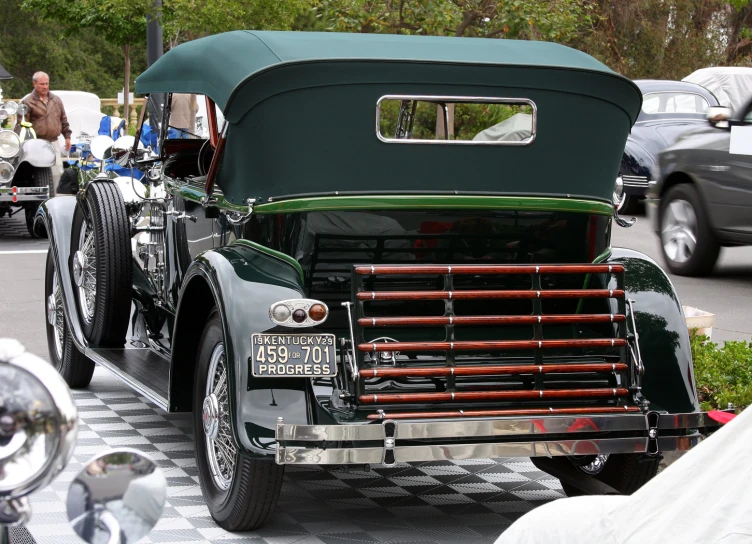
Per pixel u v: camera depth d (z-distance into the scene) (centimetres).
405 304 460
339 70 432
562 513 240
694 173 1083
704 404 495
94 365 696
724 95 2023
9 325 913
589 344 442
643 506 217
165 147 638
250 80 430
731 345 606
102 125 1112
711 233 1076
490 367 426
